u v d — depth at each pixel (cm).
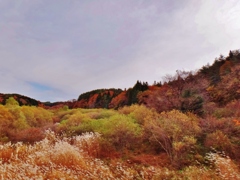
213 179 639
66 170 674
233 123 1149
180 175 729
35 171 572
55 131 1666
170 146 1048
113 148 1112
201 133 1172
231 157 888
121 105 4362
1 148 845
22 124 1909
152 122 1233
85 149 977
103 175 657
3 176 555
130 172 740
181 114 1367
